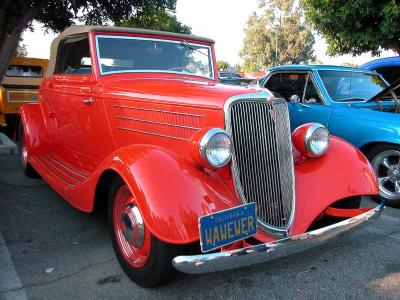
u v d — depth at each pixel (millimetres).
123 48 3984
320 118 5211
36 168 4543
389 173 4562
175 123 3055
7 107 9297
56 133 4762
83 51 4039
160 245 2518
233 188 2732
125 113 3475
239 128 2732
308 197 3025
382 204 3178
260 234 2758
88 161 4156
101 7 8656
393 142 4398
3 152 6840
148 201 2434
